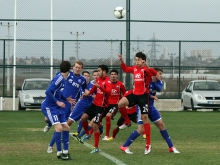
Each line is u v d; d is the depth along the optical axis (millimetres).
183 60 61188
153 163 19547
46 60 59938
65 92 26234
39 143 26422
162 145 26016
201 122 41719
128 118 29297
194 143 26906
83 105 27828
